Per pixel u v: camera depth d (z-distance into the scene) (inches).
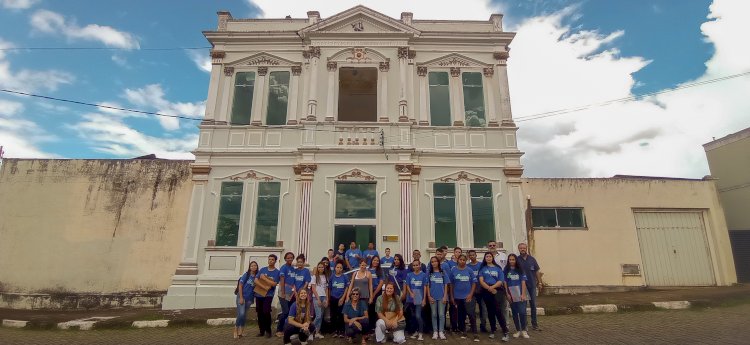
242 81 673.6
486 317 398.9
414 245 592.1
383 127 635.5
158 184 665.0
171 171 671.8
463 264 384.8
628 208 684.1
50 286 619.2
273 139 641.0
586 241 665.6
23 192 658.2
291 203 613.9
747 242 727.1
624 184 693.3
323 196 606.5
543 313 470.3
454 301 378.3
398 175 614.9
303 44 681.6
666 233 685.9
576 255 658.8
